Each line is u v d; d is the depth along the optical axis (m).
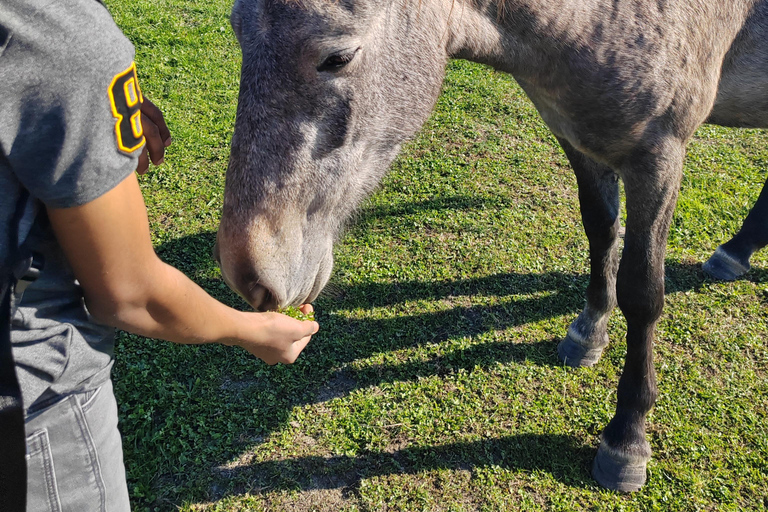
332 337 3.23
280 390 2.94
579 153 2.68
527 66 2.21
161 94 5.17
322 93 1.67
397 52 1.86
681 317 3.39
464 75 5.77
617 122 2.21
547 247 3.85
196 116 4.92
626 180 2.40
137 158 0.96
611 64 2.09
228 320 1.25
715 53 2.27
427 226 3.99
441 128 5.00
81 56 0.85
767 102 2.54
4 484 1.00
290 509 2.45
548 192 4.31
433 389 2.97
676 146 2.29
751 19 2.34
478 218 4.05
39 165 0.86
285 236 1.78
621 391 2.59
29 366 1.05
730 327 3.33
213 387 2.93
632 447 2.52
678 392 2.96
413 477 2.58
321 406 2.88
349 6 1.59
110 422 1.27
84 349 1.14
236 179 1.68
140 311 1.07
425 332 3.29
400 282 3.58
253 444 2.69
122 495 1.34
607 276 2.92
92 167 0.88
